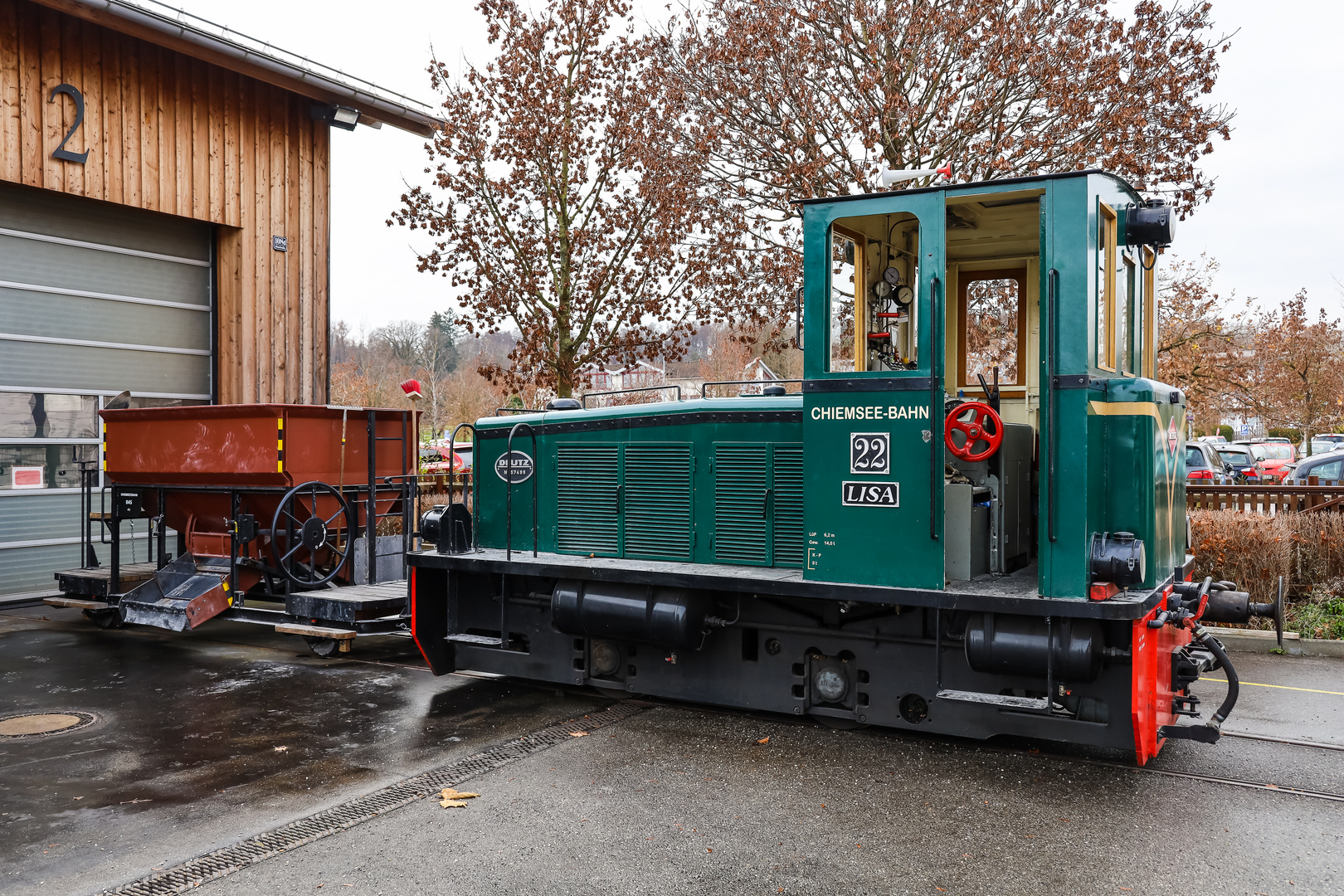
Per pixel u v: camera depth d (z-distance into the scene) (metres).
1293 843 3.80
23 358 9.74
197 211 10.84
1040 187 4.38
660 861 3.65
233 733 5.39
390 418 8.54
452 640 6.38
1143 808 4.19
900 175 5.04
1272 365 24.33
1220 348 20.45
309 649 7.93
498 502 6.83
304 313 12.12
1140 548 4.27
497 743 5.21
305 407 7.61
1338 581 8.32
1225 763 4.80
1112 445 4.50
